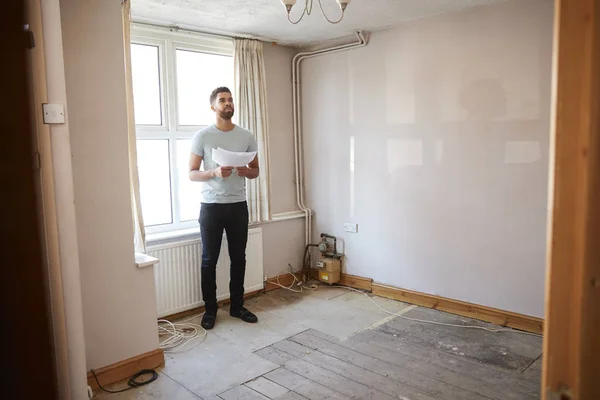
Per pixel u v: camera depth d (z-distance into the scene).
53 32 1.99
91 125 2.50
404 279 4.00
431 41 3.60
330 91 4.36
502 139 3.30
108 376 2.61
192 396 2.51
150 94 3.58
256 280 4.16
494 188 3.38
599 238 0.60
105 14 2.52
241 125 3.99
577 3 0.60
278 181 4.47
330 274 4.39
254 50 4.04
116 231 2.62
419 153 3.77
